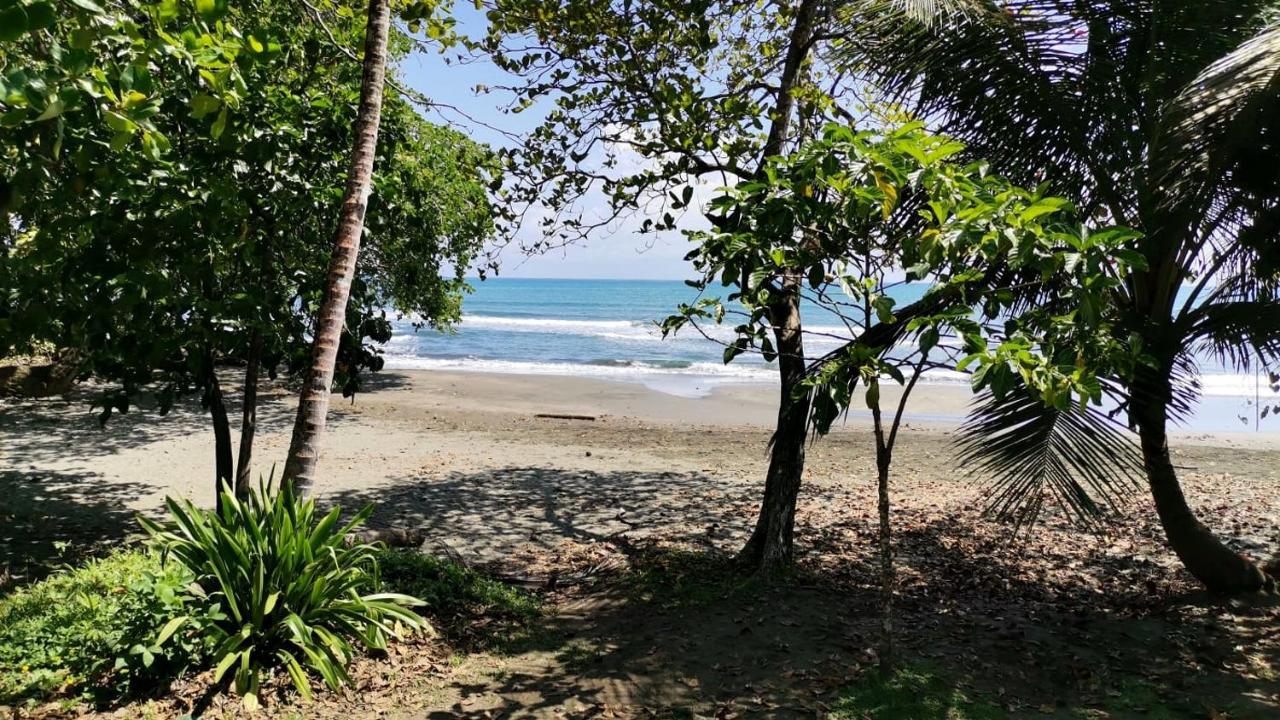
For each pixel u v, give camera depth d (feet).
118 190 18.62
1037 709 15.76
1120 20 19.26
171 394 22.90
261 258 23.75
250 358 24.81
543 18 24.22
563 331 161.58
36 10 7.66
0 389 54.65
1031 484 20.35
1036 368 13.26
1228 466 44.11
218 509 24.58
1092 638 19.75
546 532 30.53
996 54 19.40
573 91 25.77
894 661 17.95
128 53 12.87
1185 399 20.57
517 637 19.83
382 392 73.00
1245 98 14.90
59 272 19.83
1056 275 17.53
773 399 75.05
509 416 61.05
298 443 18.15
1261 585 22.35
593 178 25.88
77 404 54.54
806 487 38.14
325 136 24.36
